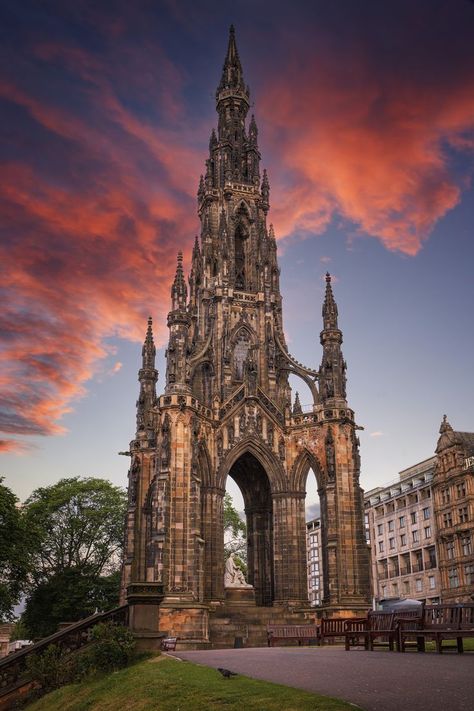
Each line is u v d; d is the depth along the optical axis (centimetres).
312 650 3484
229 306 8025
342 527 6625
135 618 3422
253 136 9175
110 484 10669
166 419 6481
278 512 7044
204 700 1978
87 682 3080
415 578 13788
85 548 10338
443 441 12719
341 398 7138
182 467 6362
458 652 2641
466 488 11969
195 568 6116
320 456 7062
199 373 7775
